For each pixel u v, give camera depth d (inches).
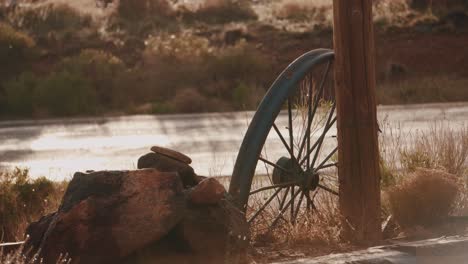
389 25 1651.1
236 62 1430.9
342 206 389.1
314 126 470.0
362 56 385.7
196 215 326.6
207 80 1409.9
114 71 1414.9
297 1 1834.4
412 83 1401.3
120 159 847.7
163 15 1780.3
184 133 1031.0
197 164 781.3
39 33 1638.8
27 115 1293.1
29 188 559.8
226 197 342.6
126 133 1044.5
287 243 376.5
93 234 316.8
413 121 1043.3
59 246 319.3
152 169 329.1
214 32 1681.8
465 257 338.0
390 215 417.1
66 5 1747.0
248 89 1327.5
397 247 336.8
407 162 494.3
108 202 320.8
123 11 1771.7
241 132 1027.3
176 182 328.8
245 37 1620.3
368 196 386.3
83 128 1107.9
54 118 1258.6
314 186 398.9
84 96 1310.3
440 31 1626.5
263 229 386.0
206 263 328.5
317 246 371.9
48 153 902.4
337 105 389.7
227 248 331.9
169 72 1402.6
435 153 498.9
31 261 311.9
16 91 1312.7
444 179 405.7
